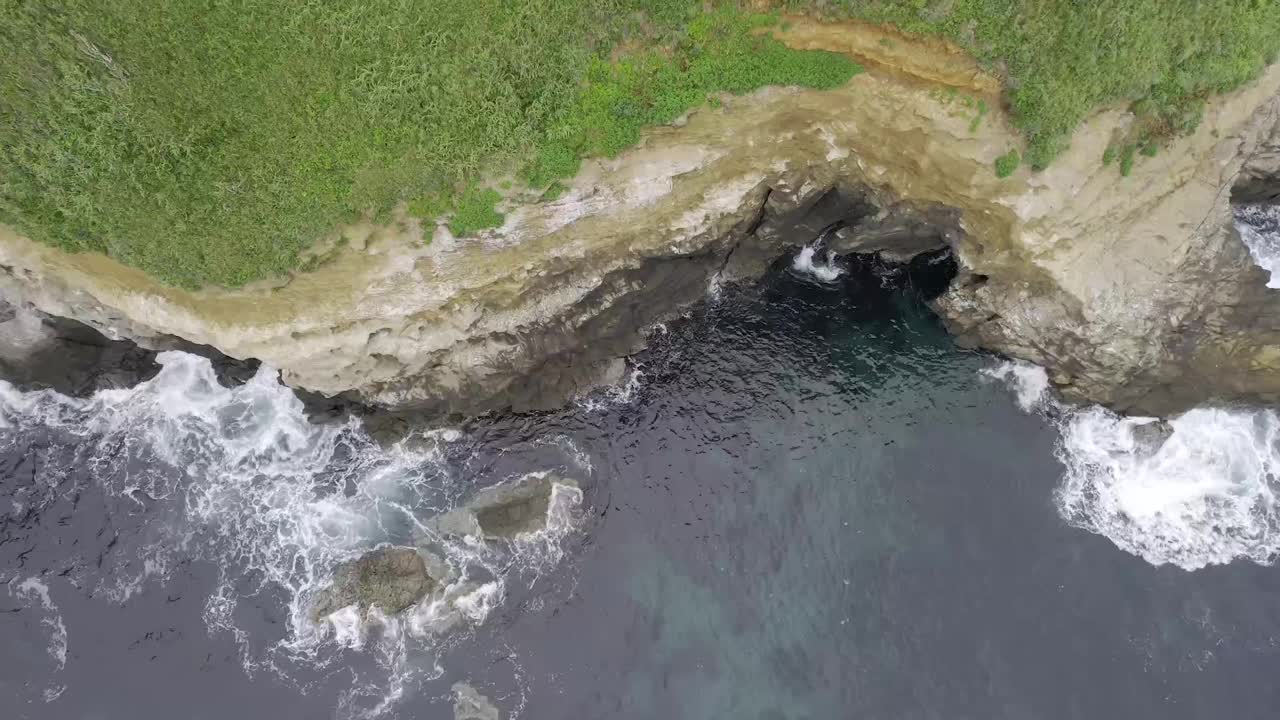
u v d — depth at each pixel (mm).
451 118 24172
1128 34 24328
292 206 24578
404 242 25875
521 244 26859
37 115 22906
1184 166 27359
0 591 26219
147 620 25828
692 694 25016
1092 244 27375
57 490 28141
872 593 26203
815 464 28422
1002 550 26500
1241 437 27969
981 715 23984
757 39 25219
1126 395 28078
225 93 23281
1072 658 24625
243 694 24641
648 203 27312
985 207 27047
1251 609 25156
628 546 27406
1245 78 26109
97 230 24672
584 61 24531
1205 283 27891
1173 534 26547
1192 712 23625
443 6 23797
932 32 24375
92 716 24250
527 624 26031
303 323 27234
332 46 23438
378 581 26141
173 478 28484
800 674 25188
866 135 27156
